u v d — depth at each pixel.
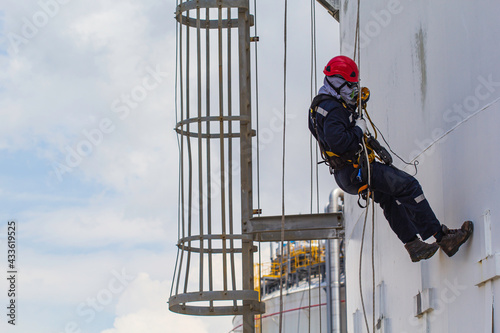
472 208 8.16
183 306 15.16
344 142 8.90
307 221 15.33
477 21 8.11
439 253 9.12
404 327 10.66
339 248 34.09
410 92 10.59
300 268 38.69
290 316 37.56
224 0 15.66
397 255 11.05
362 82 14.25
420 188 8.83
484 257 7.71
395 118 11.45
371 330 13.19
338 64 9.24
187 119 15.39
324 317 35.28
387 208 9.36
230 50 15.74
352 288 15.86
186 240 15.08
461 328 8.30
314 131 9.49
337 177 9.32
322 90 9.32
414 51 10.38
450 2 8.90
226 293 14.83
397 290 11.06
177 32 15.78
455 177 8.68
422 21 10.01
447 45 8.98
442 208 9.11
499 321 7.36
